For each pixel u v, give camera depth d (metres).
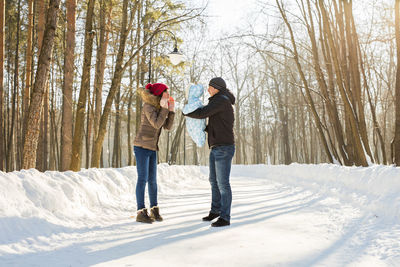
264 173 15.66
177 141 27.38
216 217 4.22
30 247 2.75
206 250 2.66
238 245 2.81
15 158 19.20
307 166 9.26
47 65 5.93
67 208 3.96
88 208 4.54
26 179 3.75
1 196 3.22
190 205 5.63
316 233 3.29
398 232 3.06
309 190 7.16
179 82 24.23
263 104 40.00
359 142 7.41
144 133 4.28
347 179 5.93
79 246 2.83
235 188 9.10
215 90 4.10
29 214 3.33
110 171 6.54
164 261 2.37
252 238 3.08
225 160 3.87
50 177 4.29
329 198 5.69
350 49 7.89
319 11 9.52
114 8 14.37
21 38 18.22
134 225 3.85
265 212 4.70
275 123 39.22
